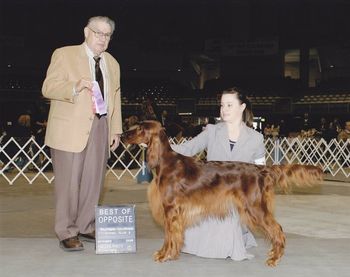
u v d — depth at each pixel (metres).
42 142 12.15
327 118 25.50
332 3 28.28
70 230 4.41
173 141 12.04
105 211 4.27
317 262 4.02
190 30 29.70
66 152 4.38
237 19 29.22
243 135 4.41
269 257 3.94
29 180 10.20
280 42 29.84
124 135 3.98
